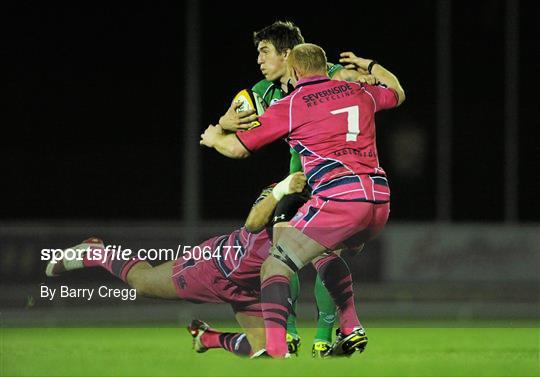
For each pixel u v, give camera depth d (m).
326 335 23.58
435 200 93.94
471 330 36.59
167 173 100.38
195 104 70.44
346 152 22.16
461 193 97.38
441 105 78.00
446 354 23.72
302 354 25.20
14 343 28.34
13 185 98.69
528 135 96.06
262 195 23.28
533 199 95.94
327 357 22.81
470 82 100.44
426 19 101.25
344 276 22.77
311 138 22.22
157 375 18.25
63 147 102.19
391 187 94.44
